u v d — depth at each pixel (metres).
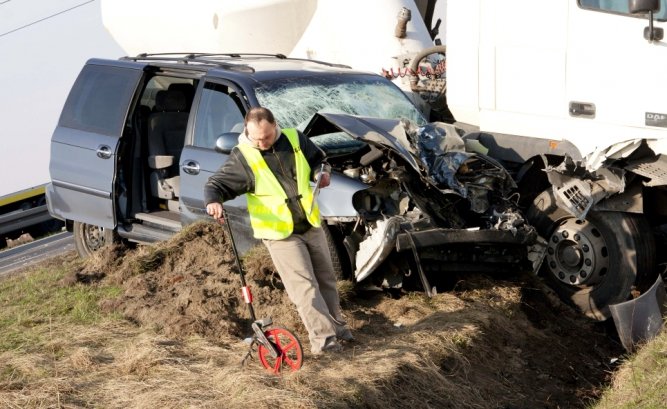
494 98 8.57
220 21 11.22
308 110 8.23
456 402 6.02
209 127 8.40
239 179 6.06
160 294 7.41
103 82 9.45
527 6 8.20
